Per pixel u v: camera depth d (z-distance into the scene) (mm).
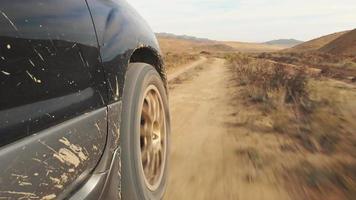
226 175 4191
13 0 1534
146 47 2971
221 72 24984
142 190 2553
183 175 4156
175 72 25312
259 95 10461
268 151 5172
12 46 1470
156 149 3119
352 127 6711
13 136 1440
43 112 1611
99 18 2264
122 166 2375
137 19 3012
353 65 41281
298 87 11227
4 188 1369
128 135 2451
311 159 4828
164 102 3438
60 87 1748
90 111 1986
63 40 1803
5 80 1426
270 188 3844
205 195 3646
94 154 1982
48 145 1605
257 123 7094
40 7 1691
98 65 2111
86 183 1894
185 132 6363
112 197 2137
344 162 4715
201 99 10836
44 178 1572
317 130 6438
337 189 3857
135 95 2646
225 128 6715
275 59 72625
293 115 7777
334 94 10383
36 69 1591
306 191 3797
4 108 1414
